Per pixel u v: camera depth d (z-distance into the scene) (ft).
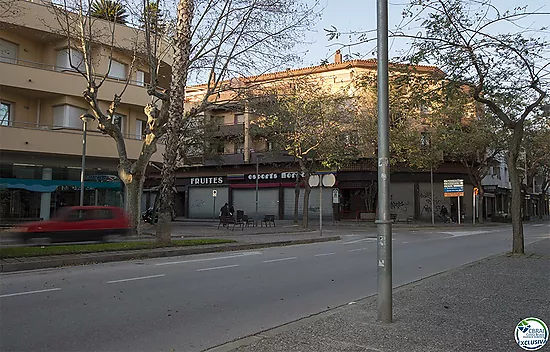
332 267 42.52
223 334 20.34
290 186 146.82
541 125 109.29
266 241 65.62
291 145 103.09
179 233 81.66
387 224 20.27
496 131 115.14
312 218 144.97
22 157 77.41
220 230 92.84
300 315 24.03
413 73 40.75
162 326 21.45
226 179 157.79
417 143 115.85
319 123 98.63
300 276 37.06
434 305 23.61
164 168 55.01
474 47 38.47
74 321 21.95
